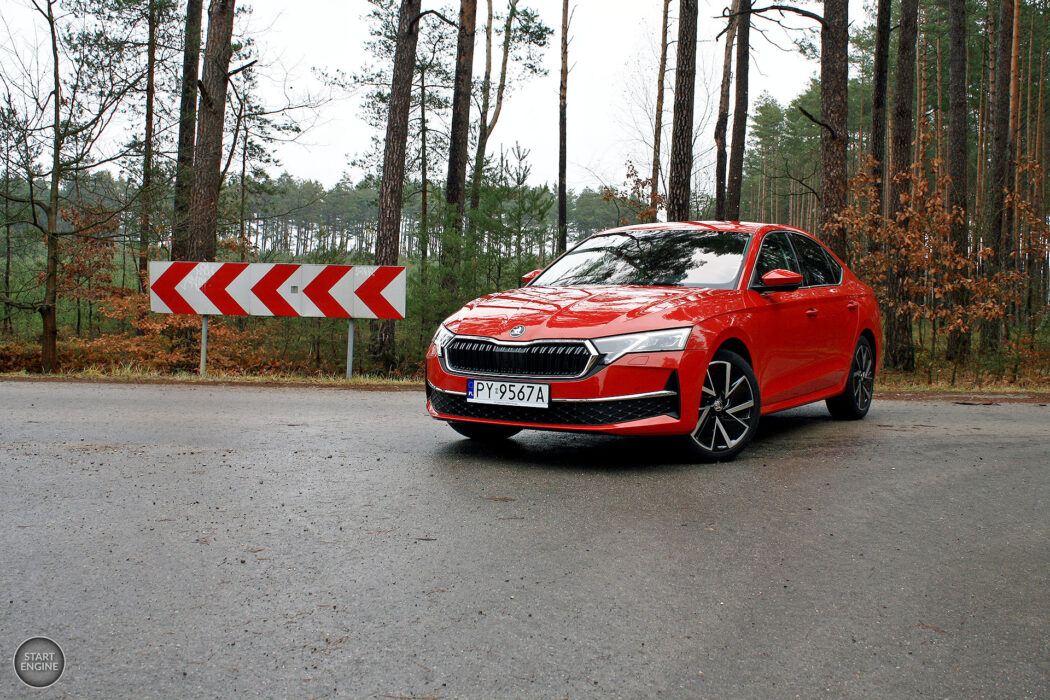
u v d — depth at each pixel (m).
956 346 13.16
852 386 6.97
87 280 13.77
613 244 6.32
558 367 4.64
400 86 16.28
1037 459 5.22
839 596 2.76
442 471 4.65
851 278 7.32
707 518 3.70
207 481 4.36
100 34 12.04
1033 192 27.77
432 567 3.01
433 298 13.04
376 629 2.45
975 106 40.16
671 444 4.89
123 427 6.12
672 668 2.22
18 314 15.74
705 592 2.78
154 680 2.12
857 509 3.91
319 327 13.87
